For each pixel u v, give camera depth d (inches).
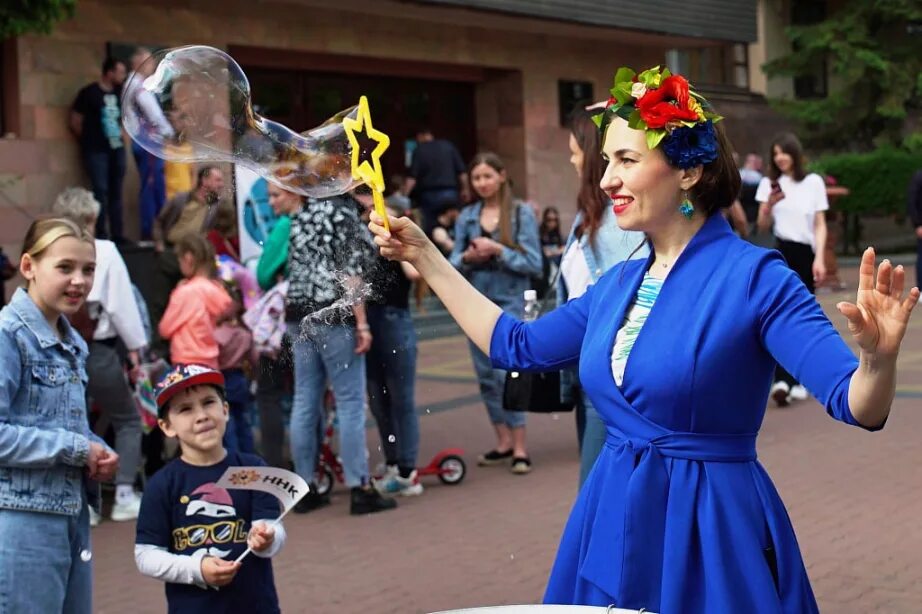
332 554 235.9
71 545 143.3
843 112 1073.5
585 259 184.2
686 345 104.1
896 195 1000.2
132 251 325.1
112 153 470.9
